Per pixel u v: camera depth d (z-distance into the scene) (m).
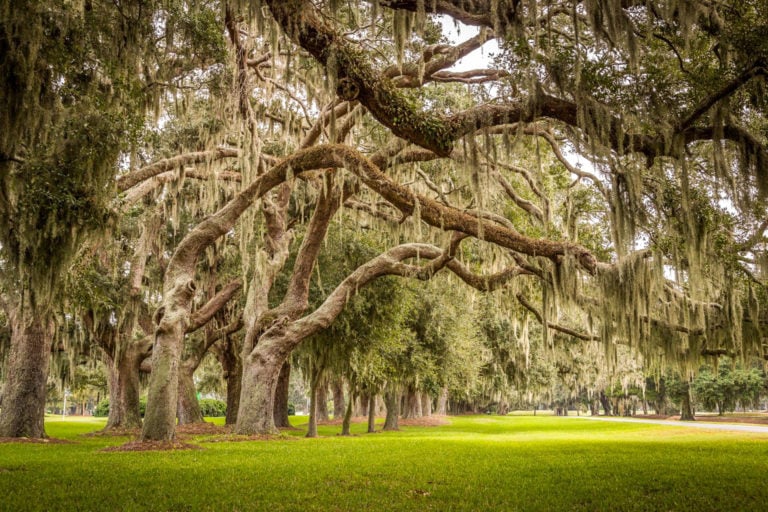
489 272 19.69
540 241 15.77
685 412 53.53
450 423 39.88
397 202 15.36
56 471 9.45
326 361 21.72
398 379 24.83
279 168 16.11
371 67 11.26
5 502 6.64
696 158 14.32
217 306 23.62
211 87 16.14
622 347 32.72
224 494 7.37
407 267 19.20
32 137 9.22
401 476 9.29
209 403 58.22
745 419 49.03
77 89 10.33
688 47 9.18
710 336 17.91
